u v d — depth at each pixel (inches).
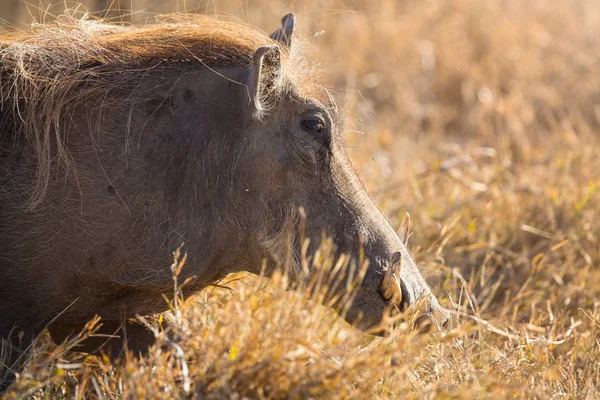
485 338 613.6
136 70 510.6
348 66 1291.8
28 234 483.5
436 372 514.6
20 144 492.7
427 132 1185.4
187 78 511.5
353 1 1457.9
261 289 516.4
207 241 507.2
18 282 489.4
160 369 456.8
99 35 546.3
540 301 700.0
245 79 508.4
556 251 765.3
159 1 1163.3
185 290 531.2
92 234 487.8
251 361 450.0
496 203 821.2
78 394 479.5
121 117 498.3
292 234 510.9
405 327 478.9
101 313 522.3
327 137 513.3
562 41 1408.7
